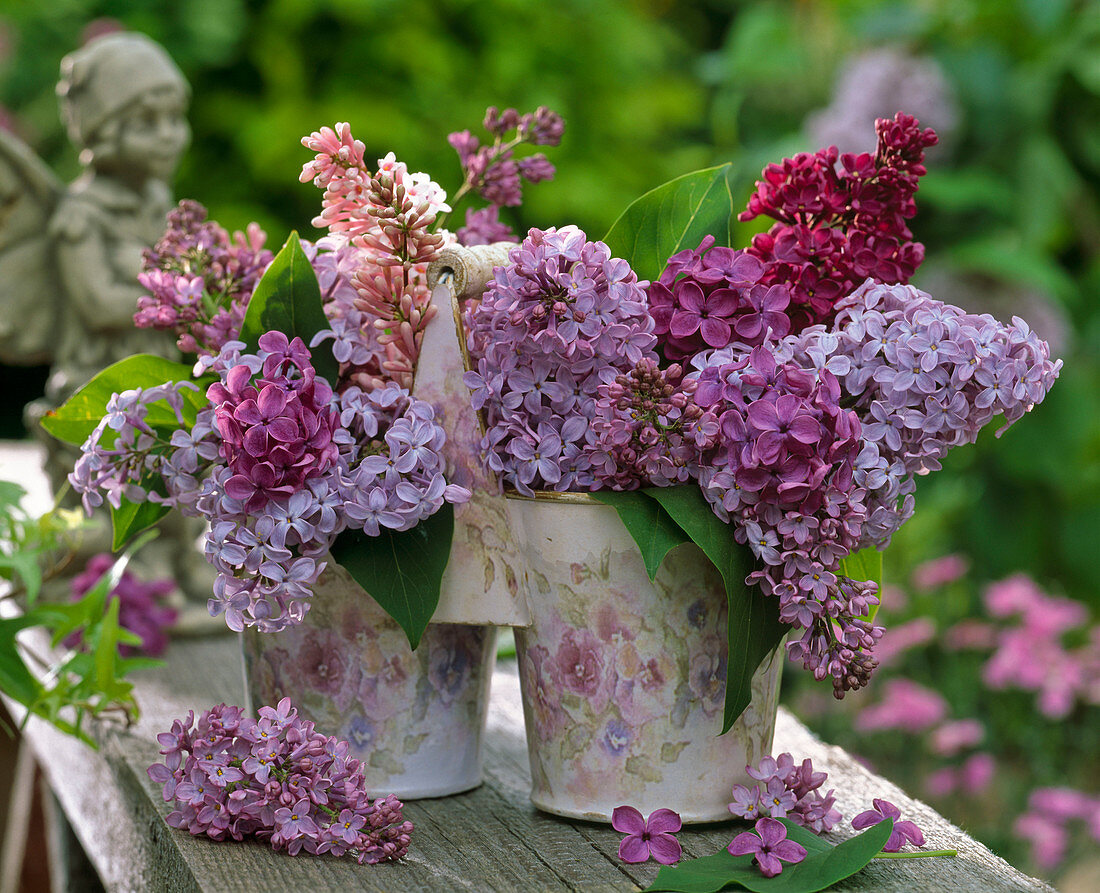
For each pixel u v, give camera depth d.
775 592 2.01
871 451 2.01
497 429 2.04
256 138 4.88
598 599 2.06
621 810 2.04
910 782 3.86
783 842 2.02
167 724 2.25
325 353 2.08
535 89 5.21
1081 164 4.48
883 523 2.03
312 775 2.04
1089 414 4.32
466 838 2.06
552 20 5.39
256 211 5.08
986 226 4.30
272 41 4.95
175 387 2.06
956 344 2.01
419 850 2.05
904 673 4.26
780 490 1.99
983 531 4.45
